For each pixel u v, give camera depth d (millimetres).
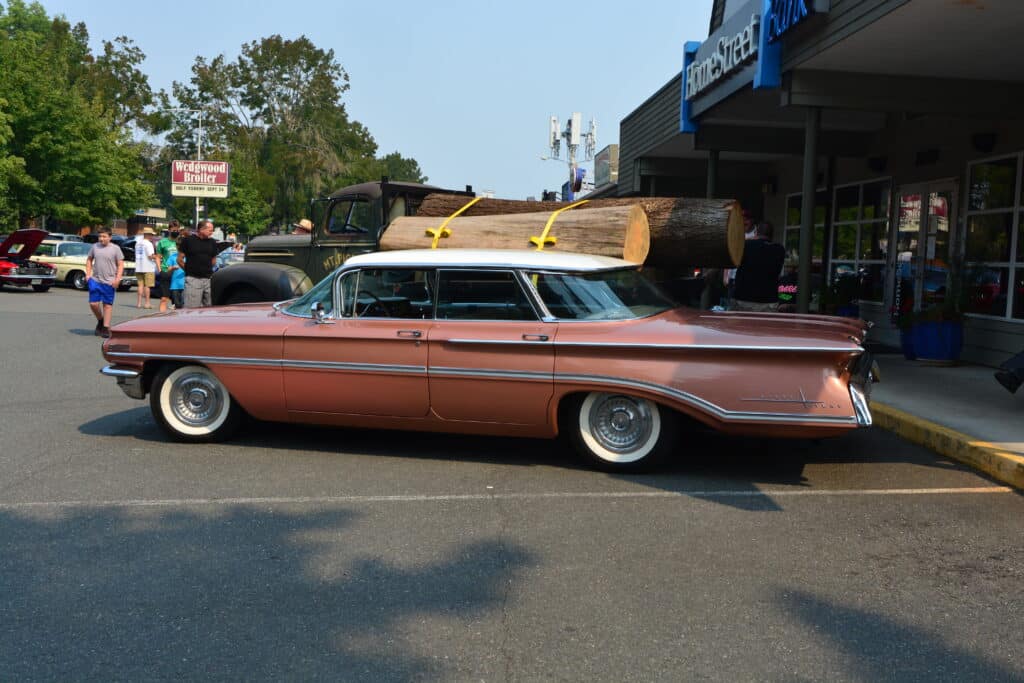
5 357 12000
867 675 3416
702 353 5910
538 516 5352
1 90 37438
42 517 5316
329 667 3475
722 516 5359
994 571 4500
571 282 6340
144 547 4809
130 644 3670
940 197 12367
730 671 3441
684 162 17734
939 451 6938
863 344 6094
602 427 6309
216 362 6926
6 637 3734
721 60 11281
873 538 4984
